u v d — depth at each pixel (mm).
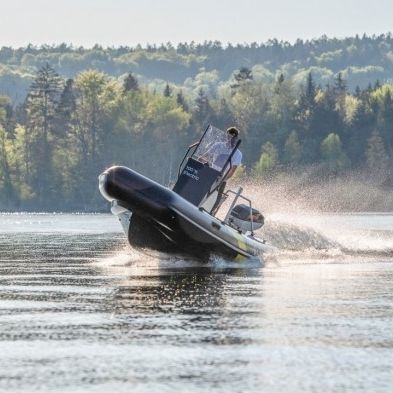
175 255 48844
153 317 29531
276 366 23047
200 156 48438
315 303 32719
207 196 48094
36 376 22062
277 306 31984
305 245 61812
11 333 26828
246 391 20797
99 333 26797
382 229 96500
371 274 43719
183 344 25344
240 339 26016
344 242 64562
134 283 39250
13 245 68188
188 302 32906
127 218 48312
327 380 21781
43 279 40969
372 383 21531
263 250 50500
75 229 106000
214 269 46188
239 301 33219
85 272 44406
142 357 23891
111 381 21625
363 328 27672
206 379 21812
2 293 35562
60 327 27750
